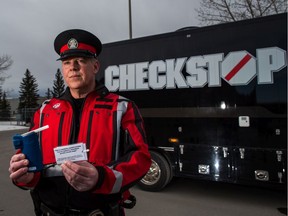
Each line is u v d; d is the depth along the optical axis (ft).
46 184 4.73
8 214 13.62
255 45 13.64
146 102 16.60
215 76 14.55
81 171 3.61
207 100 14.73
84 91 5.22
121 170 4.22
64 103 5.11
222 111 14.30
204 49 14.92
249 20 13.84
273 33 13.28
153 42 16.52
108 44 18.13
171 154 15.81
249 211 13.78
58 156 3.92
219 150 14.32
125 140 4.83
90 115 4.85
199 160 14.88
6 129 78.33
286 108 12.80
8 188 18.17
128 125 4.88
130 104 5.11
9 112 117.39
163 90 16.07
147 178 16.81
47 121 5.07
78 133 4.82
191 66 15.24
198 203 14.93
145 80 16.67
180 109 15.51
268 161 13.08
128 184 4.27
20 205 14.89
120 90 17.51
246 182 13.57
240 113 13.84
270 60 13.26
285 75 12.91
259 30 13.60
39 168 4.03
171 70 15.84
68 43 5.03
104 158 4.69
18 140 4.00
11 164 3.98
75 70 5.08
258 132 13.39
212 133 14.57
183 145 15.35
